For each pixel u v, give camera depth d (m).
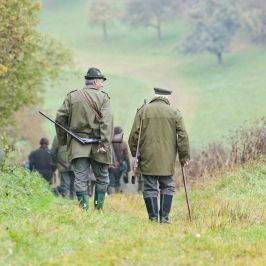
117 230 30.02
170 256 25.59
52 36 104.44
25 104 100.75
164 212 36.19
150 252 25.94
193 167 68.69
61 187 57.09
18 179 41.31
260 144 57.47
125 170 60.72
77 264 23.72
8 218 30.30
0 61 83.06
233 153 58.19
